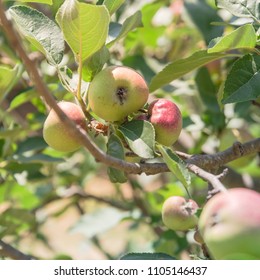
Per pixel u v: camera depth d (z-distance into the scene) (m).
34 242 1.19
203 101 0.96
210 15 0.96
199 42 1.12
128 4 0.98
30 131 1.04
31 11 0.65
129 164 0.58
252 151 0.67
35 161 0.92
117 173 0.64
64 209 1.23
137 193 1.16
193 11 0.96
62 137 0.62
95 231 1.11
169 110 0.64
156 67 1.05
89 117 0.64
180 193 1.05
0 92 0.78
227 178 1.04
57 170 1.19
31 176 1.02
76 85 0.67
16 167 0.96
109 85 0.62
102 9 0.59
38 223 1.20
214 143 1.00
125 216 1.12
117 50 1.02
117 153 0.63
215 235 0.46
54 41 0.65
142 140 0.62
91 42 0.62
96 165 1.20
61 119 0.50
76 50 0.62
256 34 0.69
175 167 0.58
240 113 0.94
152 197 1.12
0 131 0.92
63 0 0.67
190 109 1.06
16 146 0.97
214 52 0.68
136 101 0.62
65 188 1.24
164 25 1.10
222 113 0.96
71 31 0.61
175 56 1.15
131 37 1.01
